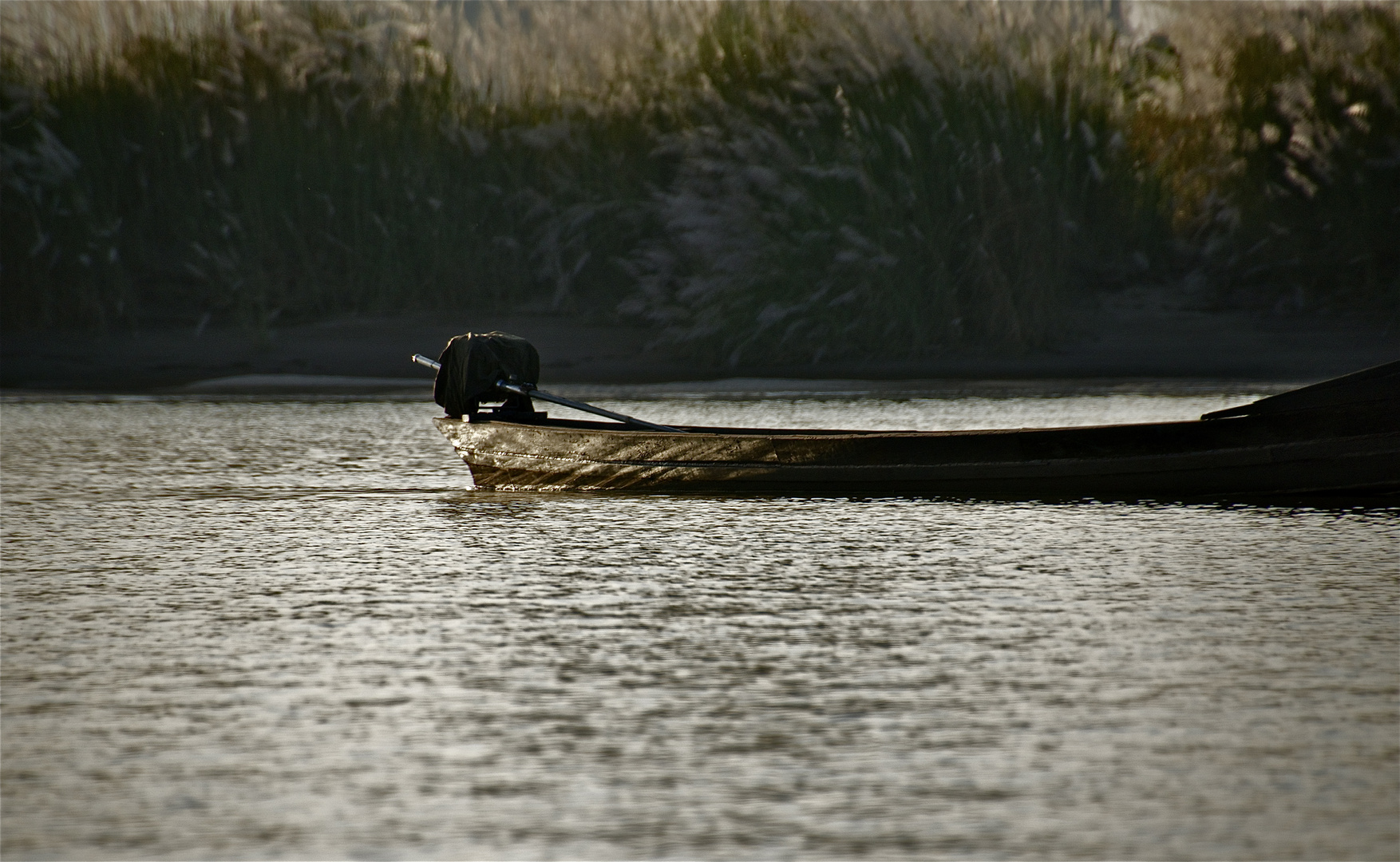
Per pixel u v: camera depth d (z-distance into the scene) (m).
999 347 78.50
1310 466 34.41
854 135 79.06
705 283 77.44
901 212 79.06
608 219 86.44
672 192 84.44
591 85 91.06
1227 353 75.38
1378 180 80.50
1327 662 20.91
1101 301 84.06
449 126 89.00
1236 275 84.00
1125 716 18.52
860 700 19.30
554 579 27.75
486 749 17.44
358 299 87.75
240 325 85.00
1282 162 83.12
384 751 17.38
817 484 38.56
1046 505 36.41
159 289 87.88
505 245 88.06
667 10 91.25
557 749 17.41
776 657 21.58
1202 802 15.58
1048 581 27.08
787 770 16.62
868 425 56.09
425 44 92.75
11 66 89.06
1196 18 87.50
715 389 71.31
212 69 89.25
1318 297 81.75
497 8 96.44
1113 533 32.38
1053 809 15.42
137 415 62.38
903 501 37.53
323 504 38.34
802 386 72.25
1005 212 79.12
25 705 19.34
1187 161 87.56
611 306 86.38
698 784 16.22
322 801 15.78
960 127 80.31
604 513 36.41
